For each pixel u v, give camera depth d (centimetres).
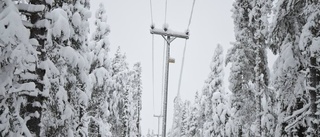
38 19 999
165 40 1364
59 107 1210
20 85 873
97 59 2355
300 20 1424
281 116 1434
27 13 977
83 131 1891
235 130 2320
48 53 1232
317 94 1200
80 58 1366
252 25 2070
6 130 800
